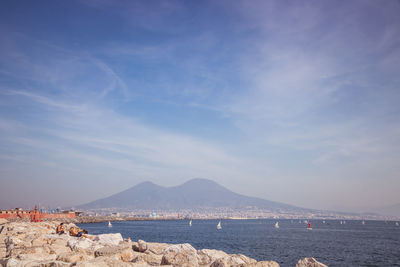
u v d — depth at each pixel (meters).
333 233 138.38
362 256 58.09
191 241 86.38
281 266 45.00
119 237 30.38
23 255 18.92
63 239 28.44
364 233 143.12
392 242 90.75
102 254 20.45
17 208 104.44
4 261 15.02
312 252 62.97
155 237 99.06
